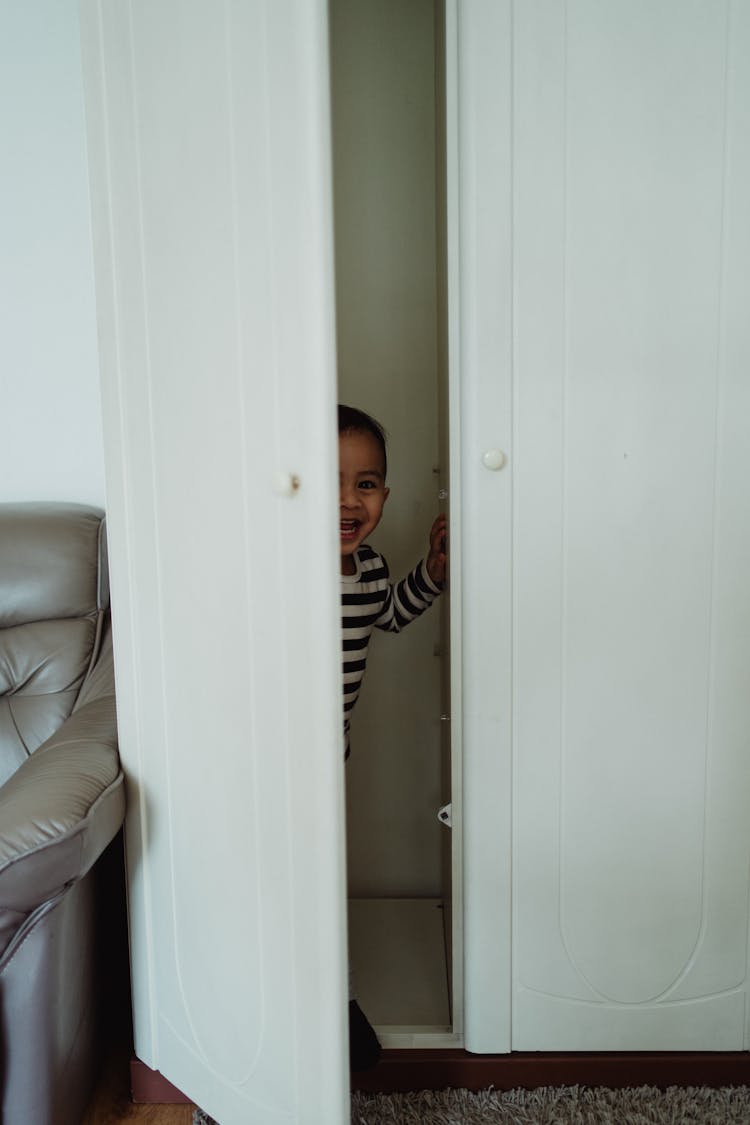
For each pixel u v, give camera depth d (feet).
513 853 3.44
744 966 3.50
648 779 3.39
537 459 3.24
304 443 2.42
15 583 4.25
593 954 3.50
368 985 4.09
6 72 4.72
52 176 4.79
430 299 4.65
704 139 3.07
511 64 3.04
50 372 4.94
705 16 3.01
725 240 3.12
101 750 3.30
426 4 4.44
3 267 4.86
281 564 2.55
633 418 3.21
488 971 3.51
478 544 3.28
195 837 3.08
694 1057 3.54
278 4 2.29
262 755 2.71
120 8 2.84
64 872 2.69
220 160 2.53
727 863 3.43
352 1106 3.45
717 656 3.32
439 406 4.36
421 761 4.98
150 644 3.18
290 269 2.37
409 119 4.52
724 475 3.23
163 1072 3.47
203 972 3.13
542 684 3.35
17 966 2.76
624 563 3.28
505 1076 3.55
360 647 4.08
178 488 2.93
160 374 2.94
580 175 3.09
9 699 4.12
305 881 2.64
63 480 5.03
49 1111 2.86
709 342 3.17
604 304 3.16
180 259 2.76
